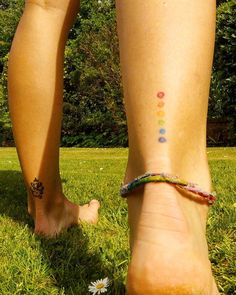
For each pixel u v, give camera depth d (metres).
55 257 0.65
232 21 3.70
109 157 3.44
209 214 0.85
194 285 0.31
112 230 0.80
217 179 1.46
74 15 0.64
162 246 0.32
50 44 0.62
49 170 0.69
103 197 1.12
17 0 8.88
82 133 6.68
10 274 0.59
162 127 0.34
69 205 0.79
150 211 0.33
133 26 0.35
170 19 0.35
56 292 0.53
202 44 0.35
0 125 7.50
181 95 0.34
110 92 6.21
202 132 0.37
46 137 0.65
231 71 3.85
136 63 0.35
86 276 0.58
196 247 0.33
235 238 0.71
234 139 4.88
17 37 0.63
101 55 6.38
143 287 0.31
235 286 0.54
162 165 0.33
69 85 6.91
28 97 0.63
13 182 1.55
